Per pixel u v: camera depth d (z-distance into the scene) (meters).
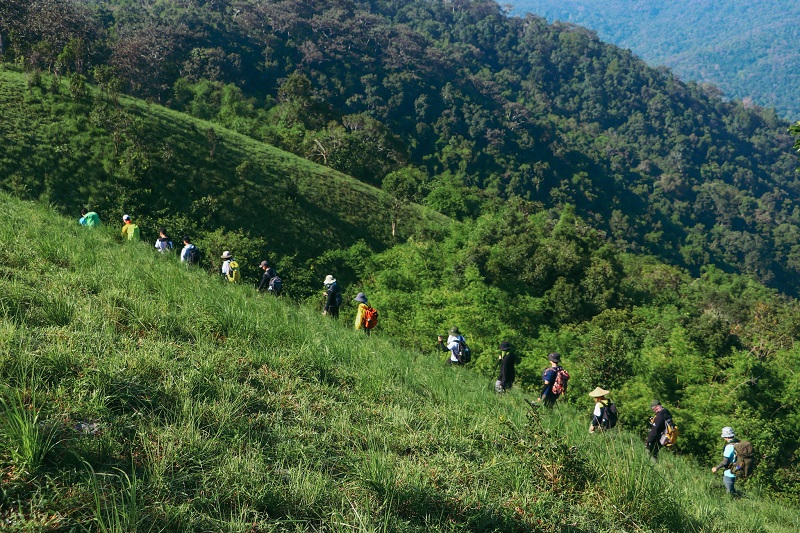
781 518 9.59
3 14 66.81
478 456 5.18
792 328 54.06
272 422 4.49
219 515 3.08
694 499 6.50
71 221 12.90
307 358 6.46
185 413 3.99
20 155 39.44
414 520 3.69
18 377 3.58
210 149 51.16
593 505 4.85
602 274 48.41
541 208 76.50
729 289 93.75
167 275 8.70
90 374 3.91
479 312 32.62
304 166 58.16
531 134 188.25
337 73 172.75
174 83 100.94
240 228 44.69
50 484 2.79
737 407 22.38
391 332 29.75
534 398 12.57
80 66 71.75
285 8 183.50
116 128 44.91
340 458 4.25
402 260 43.91
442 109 180.00
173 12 153.75
